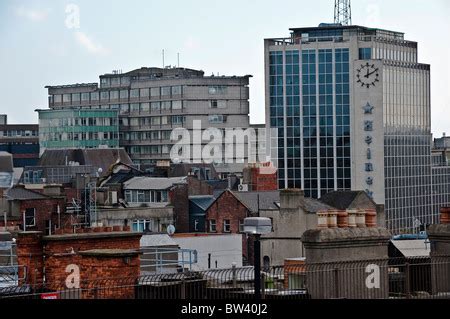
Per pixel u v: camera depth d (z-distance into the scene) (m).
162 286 45.41
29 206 178.12
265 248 139.25
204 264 131.88
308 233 48.12
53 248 51.91
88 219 179.62
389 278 51.03
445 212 53.94
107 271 46.41
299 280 49.69
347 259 48.41
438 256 51.00
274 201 190.38
